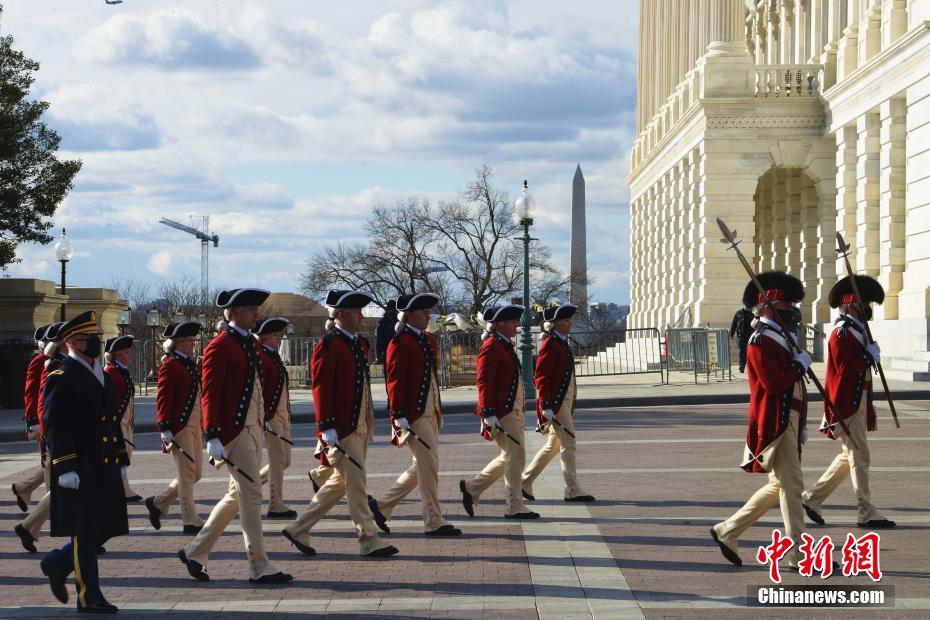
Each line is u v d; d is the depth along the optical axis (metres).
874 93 35.34
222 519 9.73
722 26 40.84
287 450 12.96
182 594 9.27
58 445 8.66
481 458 17.41
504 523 11.99
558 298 71.75
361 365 10.58
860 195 37.03
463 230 70.12
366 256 71.31
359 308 10.61
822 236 40.25
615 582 9.20
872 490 13.39
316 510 10.70
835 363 11.19
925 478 14.25
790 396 9.39
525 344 28.81
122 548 11.34
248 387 9.65
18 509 14.05
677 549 10.41
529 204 28.67
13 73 36.81
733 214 40.31
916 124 32.28
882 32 35.59
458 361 40.16
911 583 8.95
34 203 37.12
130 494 14.31
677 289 47.78
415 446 11.40
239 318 9.79
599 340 54.97
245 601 8.95
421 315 11.50
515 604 8.57
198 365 13.85
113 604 8.93
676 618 8.08
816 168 40.16
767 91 40.56
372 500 11.61
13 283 33.00
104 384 9.04
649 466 15.91
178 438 12.16
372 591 9.16
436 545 10.96
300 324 89.75
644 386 32.16
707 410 25.28
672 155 47.81
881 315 34.53
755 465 9.47
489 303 70.44
